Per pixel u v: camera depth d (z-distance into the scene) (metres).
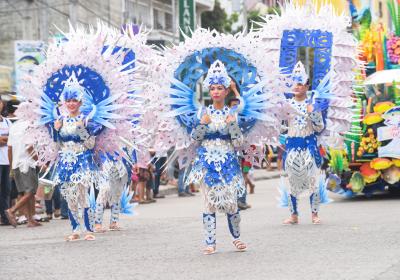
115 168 14.89
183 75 11.93
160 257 11.06
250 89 11.80
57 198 18.77
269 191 25.39
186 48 11.86
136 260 10.90
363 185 19.34
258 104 11.77
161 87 11.91
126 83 13.67
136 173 21.77
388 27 22.59
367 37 22.20
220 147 11.31
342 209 17.05
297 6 15.33
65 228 16.16
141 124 13.29
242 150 12.10
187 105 11.87
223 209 11.19
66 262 11.02
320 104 14.84
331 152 19.58
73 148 13.48
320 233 12.85
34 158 16.39
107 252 11.86
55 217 18.92
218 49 11.88
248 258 10.56
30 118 13.80
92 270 10.20
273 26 15.32
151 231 14.59
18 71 32.94
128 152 14.98
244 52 11.84
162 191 26.92
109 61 13.62
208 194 11.20
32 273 10.15
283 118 12.22
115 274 9.80
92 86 13.67
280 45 15.31
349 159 19.33
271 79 11.90
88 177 13.44
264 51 11.89
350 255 10.39
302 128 14.38
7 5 44.03
